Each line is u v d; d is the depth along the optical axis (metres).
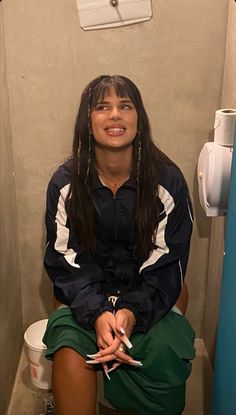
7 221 1.94
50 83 1.94
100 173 1.65
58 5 1.84
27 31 1.87
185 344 1.55
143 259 1.68
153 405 1.52
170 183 1.64
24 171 2.06
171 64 1.93
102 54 1.91
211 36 1.90
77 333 1.53
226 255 1.34
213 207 1.71
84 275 1.62
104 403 1.67
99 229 1.67
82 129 1.61
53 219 1.67
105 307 1.54
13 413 1.91
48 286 2.23
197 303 2.26
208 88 1.96
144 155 1.63
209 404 1.95
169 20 1.87
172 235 1.66
